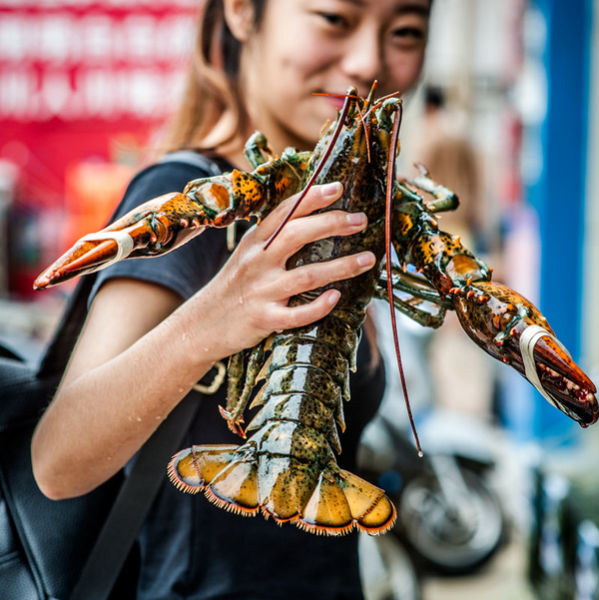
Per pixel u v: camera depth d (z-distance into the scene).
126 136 8.23
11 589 1.55
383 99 1.20
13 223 8.59
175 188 1.52
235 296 1.23
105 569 1.51
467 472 4.83
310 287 1.18
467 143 7.50
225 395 1.55
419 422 5.10
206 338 1.26
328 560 1.63
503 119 8.88
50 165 8.46
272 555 1.58
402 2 1.65
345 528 1.17
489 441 6.16
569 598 3.73
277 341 1.28
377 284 1.29
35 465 1.46
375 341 1.76
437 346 7.36
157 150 1.85
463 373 7.73
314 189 1.16
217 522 1.56
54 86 8.25
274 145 1.80
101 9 8.02
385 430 4.62
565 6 6.47
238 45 1.87
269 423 1.24
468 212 7.50
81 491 1.47
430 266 1.20
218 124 1.81
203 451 1.24
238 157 1.74
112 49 8.09
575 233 6.65
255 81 1.78
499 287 1.13
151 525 1.59
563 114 6.56
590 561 3.52
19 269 8.62
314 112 1.68
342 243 1.21
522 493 5.50
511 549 5.06
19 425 1.63
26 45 8.19
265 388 1.27
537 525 4.12
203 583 1.56
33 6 8.10
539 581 4.07
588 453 4.18
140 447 1.47
